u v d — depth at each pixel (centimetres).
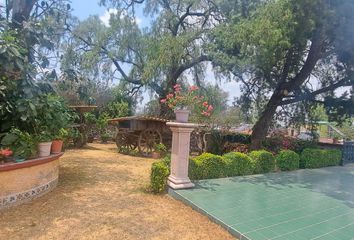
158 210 428
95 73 1495
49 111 515
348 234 354
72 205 425
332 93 1002
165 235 342
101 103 1548
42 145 468
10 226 342
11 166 390
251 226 368
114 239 323
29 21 511
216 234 355
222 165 649
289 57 873
